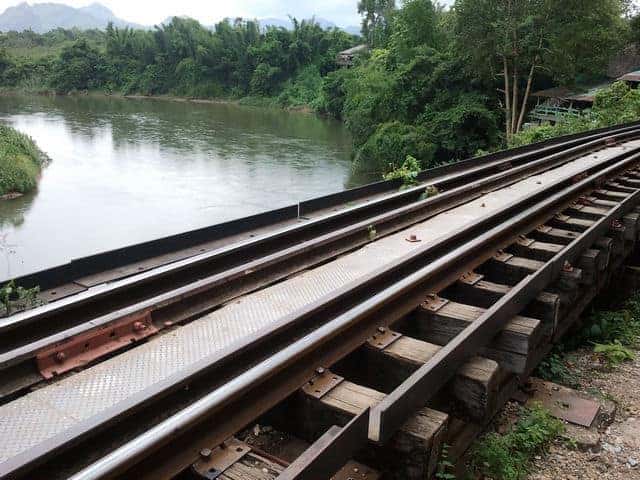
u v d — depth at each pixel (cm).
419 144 3434
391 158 3475
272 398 274
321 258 504
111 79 10538
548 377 493
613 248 636
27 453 200
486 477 362
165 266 411
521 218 563
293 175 3284
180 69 9925
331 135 5100
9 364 281
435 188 772
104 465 196
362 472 281
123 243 2069
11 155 3092
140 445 207
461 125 3444
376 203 655
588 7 3148
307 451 225
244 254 475
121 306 375
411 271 451
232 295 411
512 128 3516
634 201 711
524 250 559
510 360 381
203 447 243
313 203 659
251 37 9656
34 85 10444
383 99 3781
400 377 331
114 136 4753
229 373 284
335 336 317
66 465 214
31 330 325
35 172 3166
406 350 337
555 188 767
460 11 3344
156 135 4869
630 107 2433
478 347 342
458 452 364
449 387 329
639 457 391
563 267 484
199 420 228
